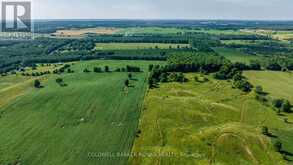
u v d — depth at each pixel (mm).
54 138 91812
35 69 184750
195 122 100688
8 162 79312
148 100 121688
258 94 129375
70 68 183125
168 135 91000
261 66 180250
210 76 159125
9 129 98562
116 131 95625
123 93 132375
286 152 82250
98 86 143125
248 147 83250
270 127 97938
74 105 118875
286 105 111812
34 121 104688
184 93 130125
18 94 133125
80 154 82312
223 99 122875
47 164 77938
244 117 105688
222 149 82500
